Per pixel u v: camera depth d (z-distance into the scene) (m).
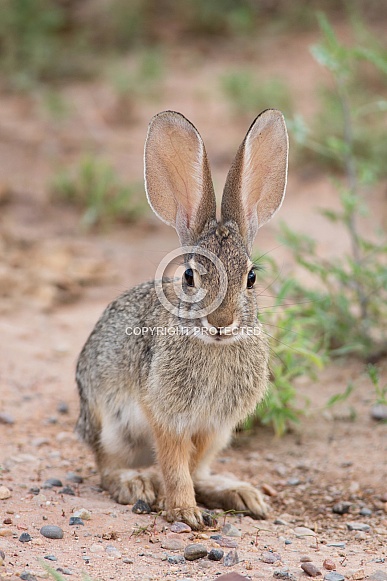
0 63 25.39
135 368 9.23
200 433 9.15
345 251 16.08
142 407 9.02
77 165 19.91
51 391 12.13
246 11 29.16
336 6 29.72
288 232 13.34
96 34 28.38
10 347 13.20
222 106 23.81
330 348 12.82
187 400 8.73
